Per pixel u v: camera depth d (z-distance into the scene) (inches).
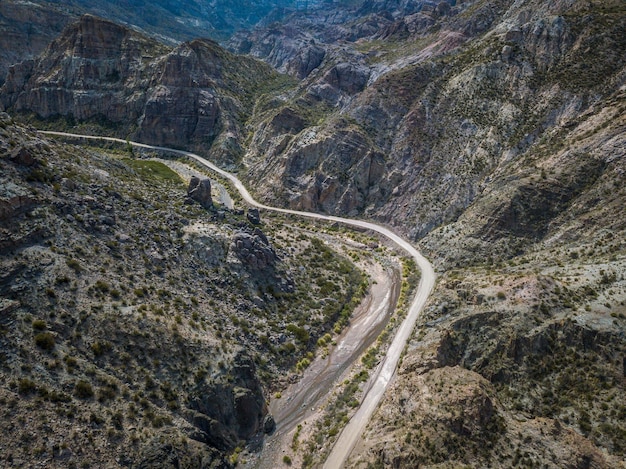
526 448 1562.5
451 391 1738.4
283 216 4269.2
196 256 2536.9
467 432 1604.3
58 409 1481.3
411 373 1991.9
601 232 2682.1
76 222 2145.7
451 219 3671.3
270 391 2122.3
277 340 2347.4
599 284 2101.4
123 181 3006.9
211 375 1878.7
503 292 2161.7
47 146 2647.6
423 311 2500.0
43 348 1600.6
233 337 2190.0
